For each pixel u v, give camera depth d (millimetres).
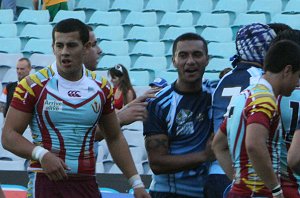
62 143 12617
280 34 12953
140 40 34469
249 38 13484
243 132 11469
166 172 14477
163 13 36438
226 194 13125
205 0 36219
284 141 12172
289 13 34781
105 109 13133
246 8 35625
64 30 12578
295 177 12234
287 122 12109
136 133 26406
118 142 13477
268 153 11062
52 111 12602
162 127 14570
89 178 12867
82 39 12672
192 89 14500
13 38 34312
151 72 32219
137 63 32719
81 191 12766
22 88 12633
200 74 14406
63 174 12305
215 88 14367
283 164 12203
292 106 12078
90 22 35594
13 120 12586
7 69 32625
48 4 36000
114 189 22016
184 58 14344
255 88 11531
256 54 13477
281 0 35375
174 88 14672
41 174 12656
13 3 37125
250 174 11422
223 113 13633
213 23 34875
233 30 34438
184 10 36219
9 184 22875
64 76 12719
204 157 14250
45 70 12773
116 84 24453
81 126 12711
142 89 29750
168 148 14602
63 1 36000
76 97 12688
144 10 36656
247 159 11453
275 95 11594
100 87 12922
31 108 12641
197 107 14492
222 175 14188
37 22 35812
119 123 13648
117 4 36969
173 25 35219
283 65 11438
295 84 11570
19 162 25500
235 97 11867
